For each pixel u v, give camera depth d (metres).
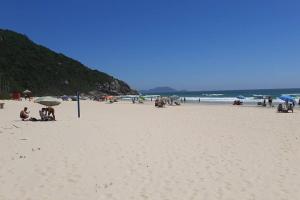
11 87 107.38
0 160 10.24
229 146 12.55
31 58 132.12
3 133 15.61
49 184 7.95
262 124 20.30
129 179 8.34
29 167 9.42
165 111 33.62
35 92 117.50
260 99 65.69
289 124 20.33
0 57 123.00
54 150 11.65
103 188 7.67
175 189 7.60
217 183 8.03
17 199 7.00
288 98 39.78
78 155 10.87
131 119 23.38
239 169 9.26
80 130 16.70
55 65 138.25
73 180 8.24
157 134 15.40
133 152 11.33
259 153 11.34
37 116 26.22
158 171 9.04
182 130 16.97
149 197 7.10
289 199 6.96
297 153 11.35
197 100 71.69
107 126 18.53
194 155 10.95
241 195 7.21
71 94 128.25
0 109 35.06
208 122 21.44
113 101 61.84
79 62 154.88
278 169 9.25
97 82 146.62
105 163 9.84
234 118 24.66
